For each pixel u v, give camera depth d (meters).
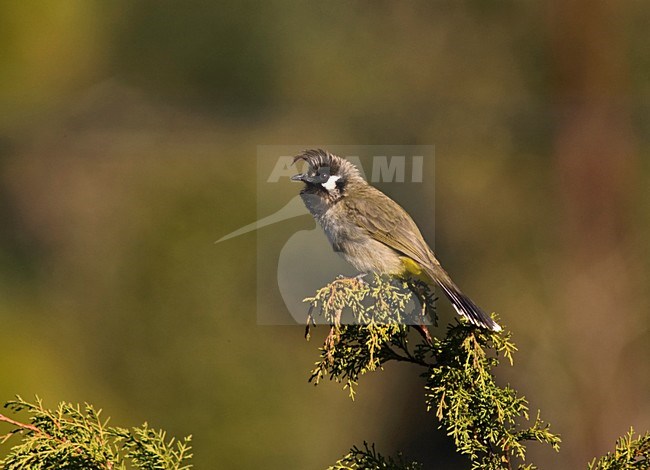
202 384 12.43
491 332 4.37
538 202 14.48
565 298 13.52
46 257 14.22
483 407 4.28
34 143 15.73
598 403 12.64
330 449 12.22
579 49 16.06
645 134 15.09
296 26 17.34
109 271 13.62
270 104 16.70
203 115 16.44
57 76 17.08
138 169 14.98
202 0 17.36
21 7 17.02
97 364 12.82
